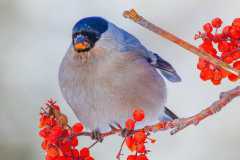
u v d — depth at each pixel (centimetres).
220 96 573
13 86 1307
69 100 871
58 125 618
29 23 1380
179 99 1305
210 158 1220
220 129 1239
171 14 1358
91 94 845
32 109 1265
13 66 1334
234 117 1241
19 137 1212
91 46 834
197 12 1348
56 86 1317
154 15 1362
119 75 842
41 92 1305
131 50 861
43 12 1394
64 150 623
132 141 617
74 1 1410
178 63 1311
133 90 853
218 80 618
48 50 1362
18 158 1188
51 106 619
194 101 1301
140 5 1373
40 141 1211
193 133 1250
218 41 614
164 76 932
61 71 862
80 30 835
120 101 848
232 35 610
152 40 1321
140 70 859
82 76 841
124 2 1394
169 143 1246
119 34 862
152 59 900
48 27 1386
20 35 1367
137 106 861
